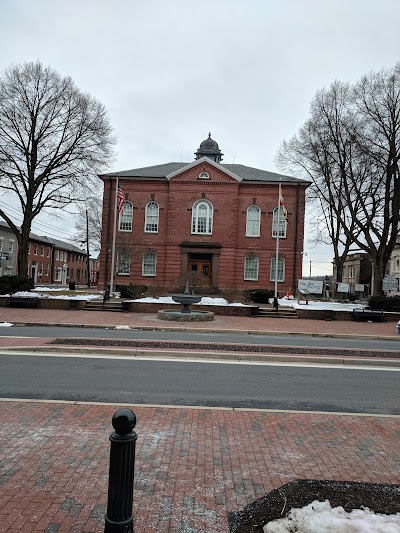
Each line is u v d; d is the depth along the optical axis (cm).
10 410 655
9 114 2983
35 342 1302
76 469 455
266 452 523
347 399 812
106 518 305
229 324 2078
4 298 2639
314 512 359
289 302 3066
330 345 1538
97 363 1067
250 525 352
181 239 3803
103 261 3859
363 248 3008
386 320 2538
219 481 441
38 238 6241
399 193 2766
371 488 415
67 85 3078
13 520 356
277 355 1209
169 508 384
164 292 3462
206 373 996
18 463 467
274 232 3791
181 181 3816
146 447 527
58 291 3123
